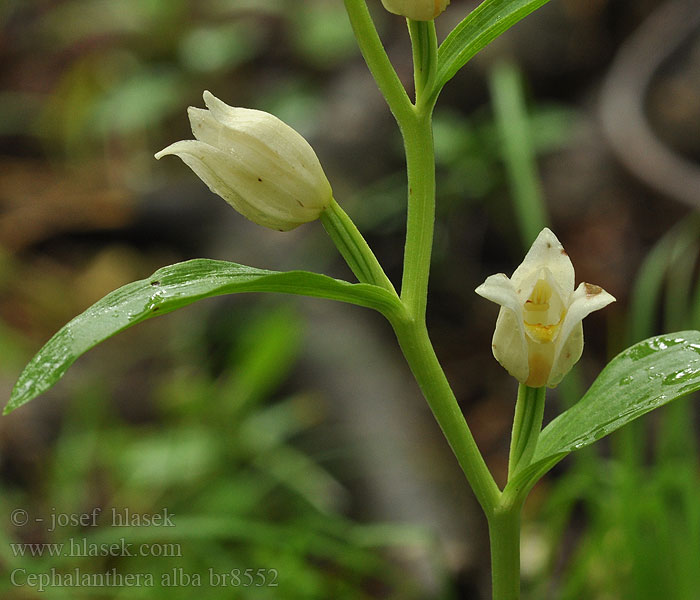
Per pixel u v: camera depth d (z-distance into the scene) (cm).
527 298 31
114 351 57
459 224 60
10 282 66
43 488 45
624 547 37
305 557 40
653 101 58
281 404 47
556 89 65
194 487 43
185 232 66
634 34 63
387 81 31
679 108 56
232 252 61
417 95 31
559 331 31
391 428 45
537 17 65
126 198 68
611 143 57
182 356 54
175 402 48
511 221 59
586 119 63
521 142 41
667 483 37
